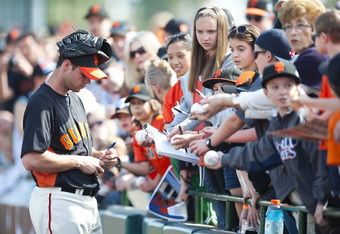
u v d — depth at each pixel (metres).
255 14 20.97
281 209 12.98
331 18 10.70
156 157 18.52
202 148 13.13
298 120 11.10
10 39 32.78
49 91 14.53
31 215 14.92
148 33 21.84
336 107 10.08
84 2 72.31
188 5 98.62
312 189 11.18
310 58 11.67
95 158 14.95
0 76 31.91
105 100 23.95
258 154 11.68
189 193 16.92
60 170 14.37
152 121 18.89
